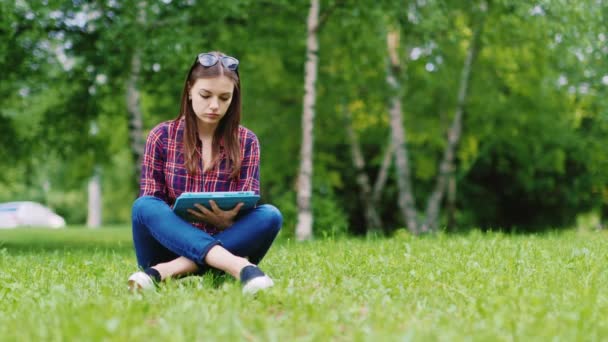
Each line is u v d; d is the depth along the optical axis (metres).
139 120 13.88
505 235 8.39
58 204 45.38
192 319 2.86
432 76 18.38
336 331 2.73
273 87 19.27
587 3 13.41
